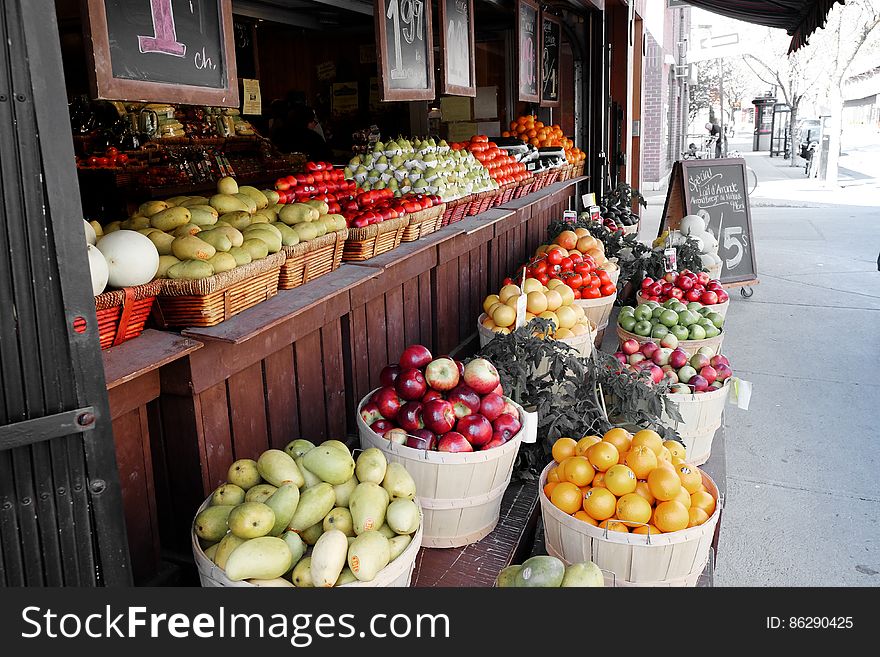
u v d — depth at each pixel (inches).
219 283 79.7
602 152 334.0
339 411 119.2
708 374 134.3
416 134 295.3
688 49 1131.9
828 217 518.0
